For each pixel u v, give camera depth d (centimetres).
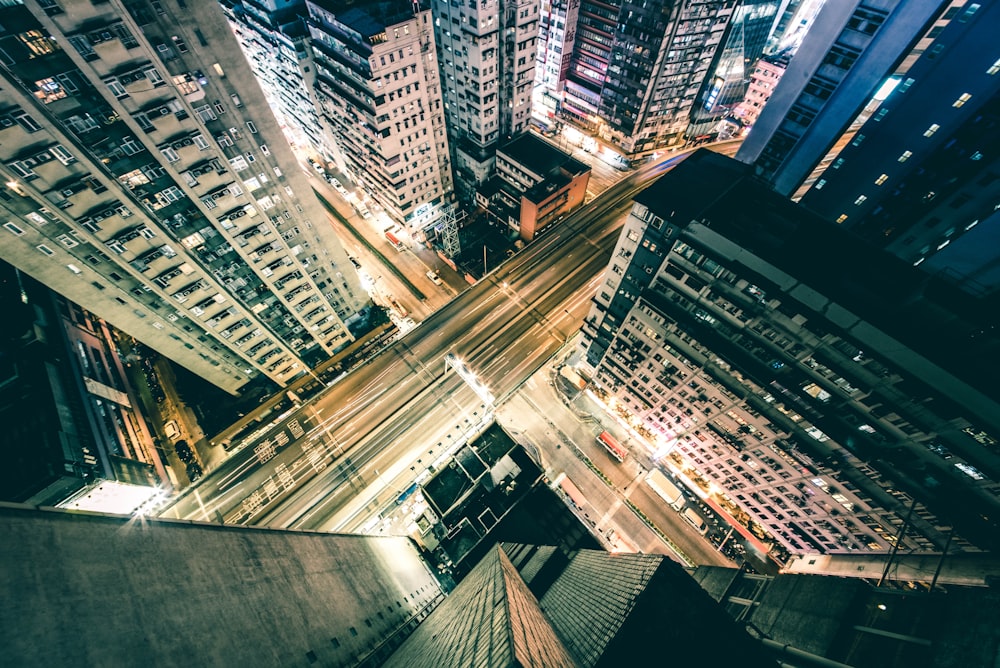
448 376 7106
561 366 7288
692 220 3759
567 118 11231
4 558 1338
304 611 2484
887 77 4359
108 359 6397
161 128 3600
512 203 8875
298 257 5566
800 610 3145
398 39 6250
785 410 4059
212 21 3456
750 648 1633
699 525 5966
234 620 1977
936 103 4134
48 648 1289
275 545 2706
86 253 4047
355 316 7275
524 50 7862
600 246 8644
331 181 10400
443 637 2323
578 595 2631
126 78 3222
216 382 6519
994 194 3959
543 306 7869
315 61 7500
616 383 6197
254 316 5716
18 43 2759
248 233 4812
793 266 3350
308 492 6047
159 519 2000
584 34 9638
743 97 9925
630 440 6712
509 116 8769
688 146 10531
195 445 6406
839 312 3155
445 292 8338
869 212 5228
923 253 4797
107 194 3731
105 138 3438
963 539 3434
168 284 4638
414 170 8125
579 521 4772
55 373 4969
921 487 3491
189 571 1950
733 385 4375
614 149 10475
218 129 3969
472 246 9000
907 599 2588
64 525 1572
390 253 9044
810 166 5456
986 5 3516
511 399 7050
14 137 3036
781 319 3578
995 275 3969
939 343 2916
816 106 5122
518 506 4838
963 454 3059
